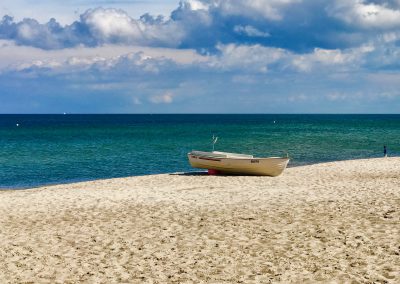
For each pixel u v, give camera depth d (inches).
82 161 1590.8
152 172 1312.7
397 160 1318.9
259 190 790.5
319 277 354.9
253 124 6063.0
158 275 368.5
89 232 511.5
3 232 515.5
